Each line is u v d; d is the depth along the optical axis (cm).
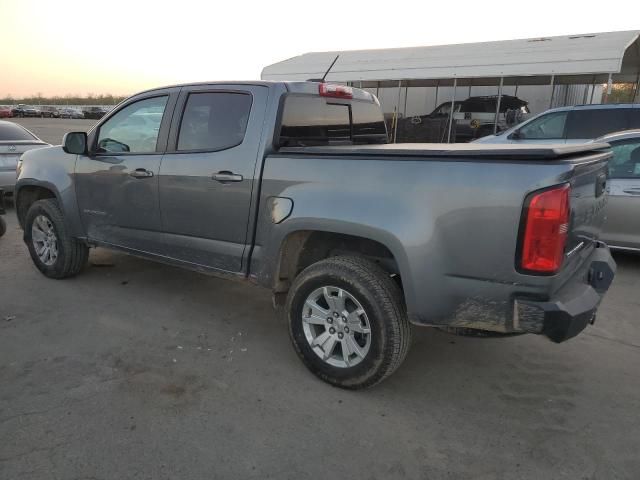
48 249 516
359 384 312
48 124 3944
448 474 248
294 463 253
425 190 273
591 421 293
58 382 322
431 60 1447
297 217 318
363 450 264
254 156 344
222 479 241
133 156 417
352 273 302
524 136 916
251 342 388
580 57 1203
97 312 438
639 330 420
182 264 404
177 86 400
